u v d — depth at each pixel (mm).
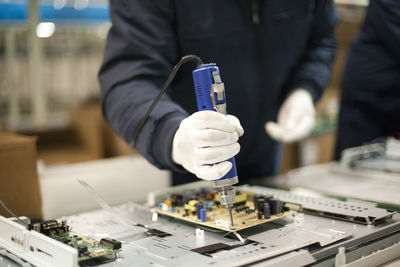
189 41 1386
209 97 897
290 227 1004
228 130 870
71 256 738
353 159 1810
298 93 1555
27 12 3379
